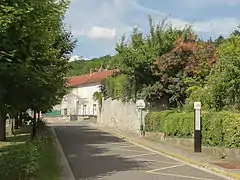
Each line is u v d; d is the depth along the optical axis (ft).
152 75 103.50
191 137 78.38
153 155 68.69
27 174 31.30
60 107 269.64
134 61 101.76
